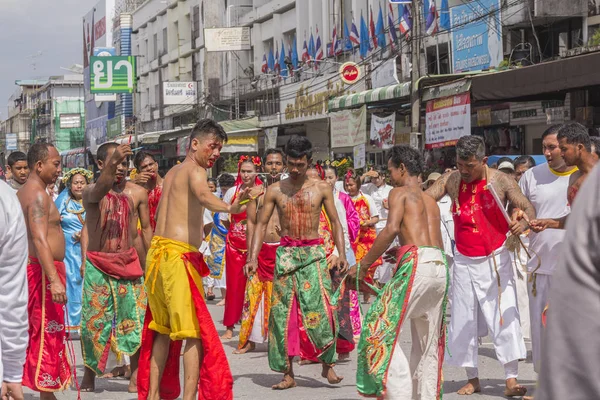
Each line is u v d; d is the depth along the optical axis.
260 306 9.70
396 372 6.25
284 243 8.02
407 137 24.38
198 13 51.25
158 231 6.60
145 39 63.91
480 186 7.33
